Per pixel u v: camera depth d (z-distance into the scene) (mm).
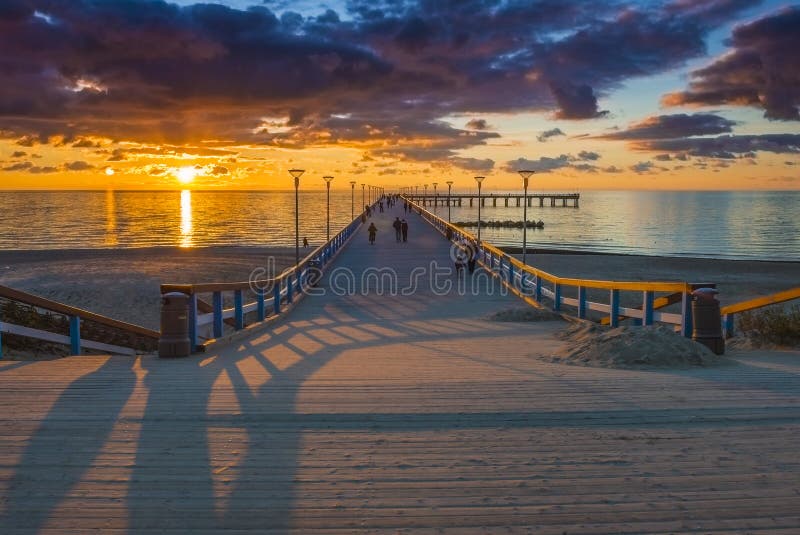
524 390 6246
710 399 5805
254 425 5152
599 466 4242
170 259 41938
